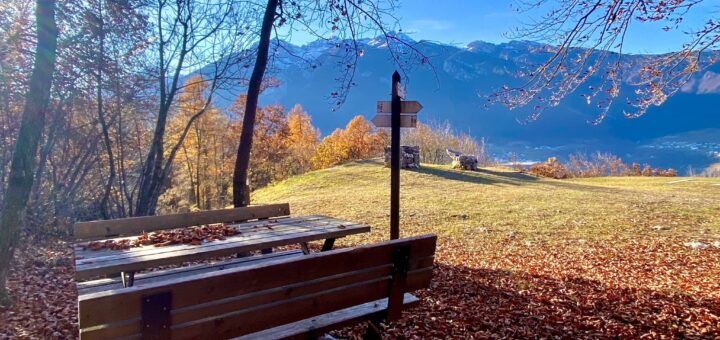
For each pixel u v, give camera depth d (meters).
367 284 3.04
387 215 11.95
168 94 11.73
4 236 4.73
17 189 4.76
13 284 5.66
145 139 15.92
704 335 3.72
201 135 28.78
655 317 4.15
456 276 5.84
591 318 4.17
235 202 6.38
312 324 2.96
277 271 2.57
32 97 4.79
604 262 6.71
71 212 12.12
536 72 4.91
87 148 13.73
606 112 4.95
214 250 3.97
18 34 8.26
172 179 27.67
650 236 8.68
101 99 11.37
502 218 11.19
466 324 4.04
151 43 11.12
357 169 24.16
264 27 6.15
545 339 3.72
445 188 18.06
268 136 37.06
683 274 5.86
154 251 3.90
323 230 4.89
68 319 4.50
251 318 2.53
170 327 2.24
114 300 2.05
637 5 4.14
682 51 4.54
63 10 8.61
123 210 14.30
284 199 16.77
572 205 13.13
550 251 7.66
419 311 4.39
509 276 5.81
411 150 24.11
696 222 10.15
